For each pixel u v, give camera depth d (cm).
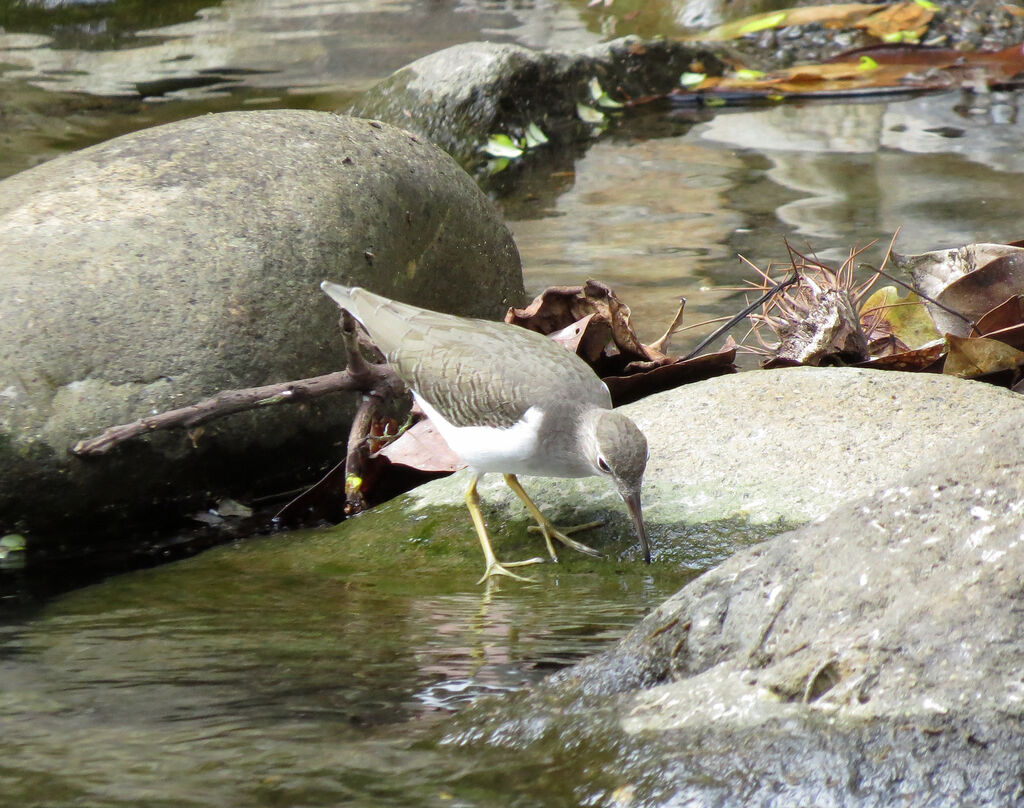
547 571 909
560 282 1491
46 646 776
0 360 999
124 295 1044
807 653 583
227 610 844
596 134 2256
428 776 578
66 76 2630
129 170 1158
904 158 1966
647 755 565
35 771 588
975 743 517
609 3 3114
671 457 959
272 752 605
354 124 1269
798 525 871
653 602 829
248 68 2697
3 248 1065
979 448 626
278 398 1032
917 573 587
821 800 521
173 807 551
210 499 1089
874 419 952
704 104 2427
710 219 1720
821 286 1201
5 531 1021
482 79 2223
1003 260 1133
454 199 1273
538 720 613
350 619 813
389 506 1023
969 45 2608
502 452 920
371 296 1023
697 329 1332
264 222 1123
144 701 675
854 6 2744
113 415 1012
